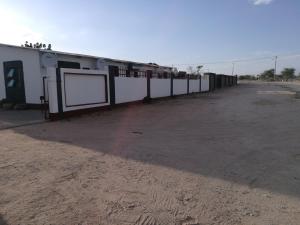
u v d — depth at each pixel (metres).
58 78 10.26
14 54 14.91
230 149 6.21
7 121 9.88
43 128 8.64
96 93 12.71
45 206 3.40
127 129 8.58
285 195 3.81
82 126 9.06
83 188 3.96
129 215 3.21
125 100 15.50
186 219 3.14
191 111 13.34
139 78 17.14
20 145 6.41
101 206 3.42
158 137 7.43
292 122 9.92
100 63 18.39
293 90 33.78
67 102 10.84
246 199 3.68
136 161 5.26
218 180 4.34
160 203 3.52
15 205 3.42
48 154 5.67
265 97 22.44
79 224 3.00
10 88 15.35
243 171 4.77
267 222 3.09
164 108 14.76
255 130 8.44
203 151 6.04
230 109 14.16
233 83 53.97
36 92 14.34
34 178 4.32
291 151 6.05
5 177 4.36
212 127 8.97
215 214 3.26
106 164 5.05
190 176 4.49
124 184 4.12
